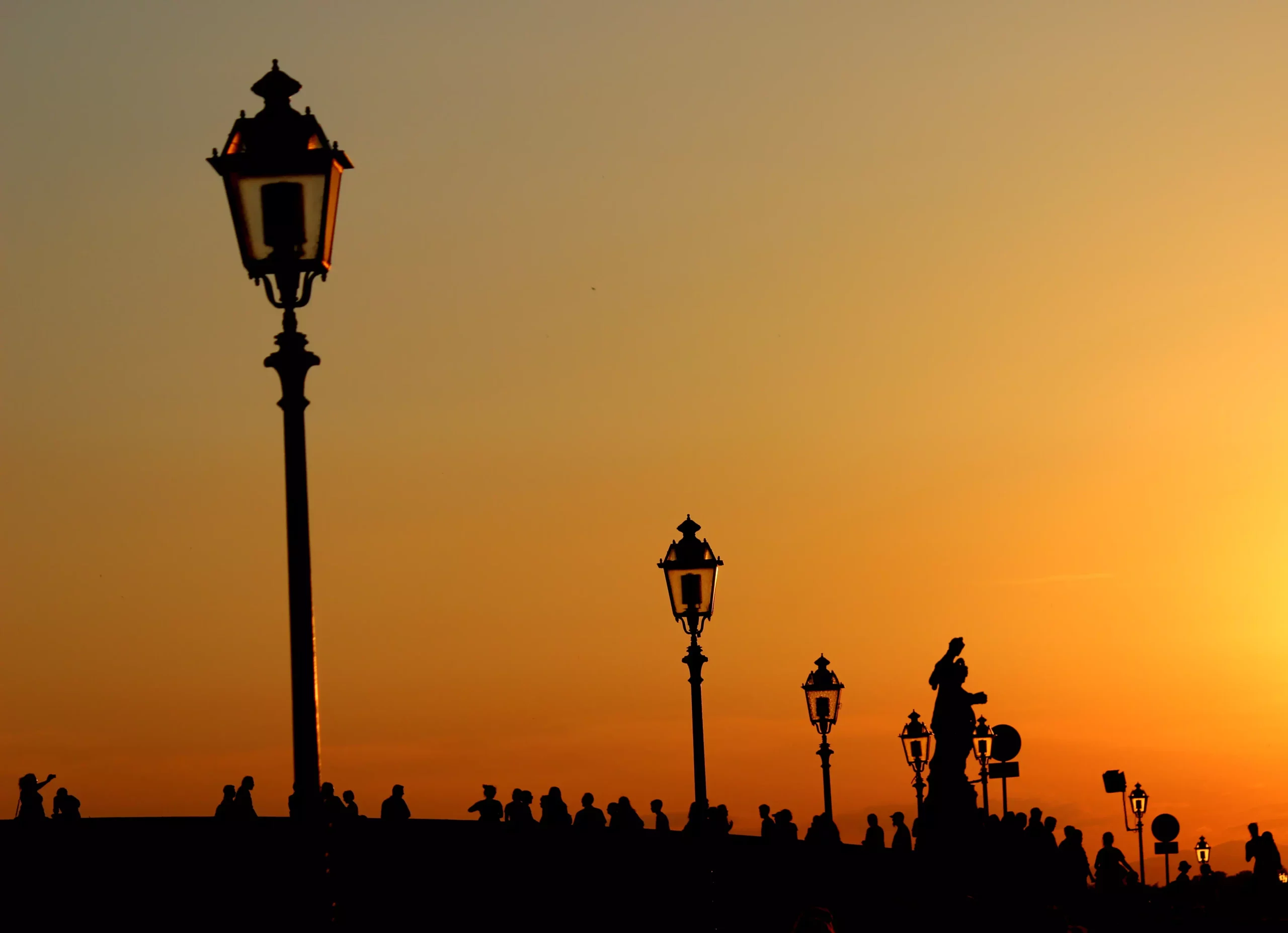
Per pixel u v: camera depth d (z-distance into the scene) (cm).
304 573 2541
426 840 7950
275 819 7912
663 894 7869
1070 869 7650
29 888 7588
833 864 7931
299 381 2594
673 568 5222
